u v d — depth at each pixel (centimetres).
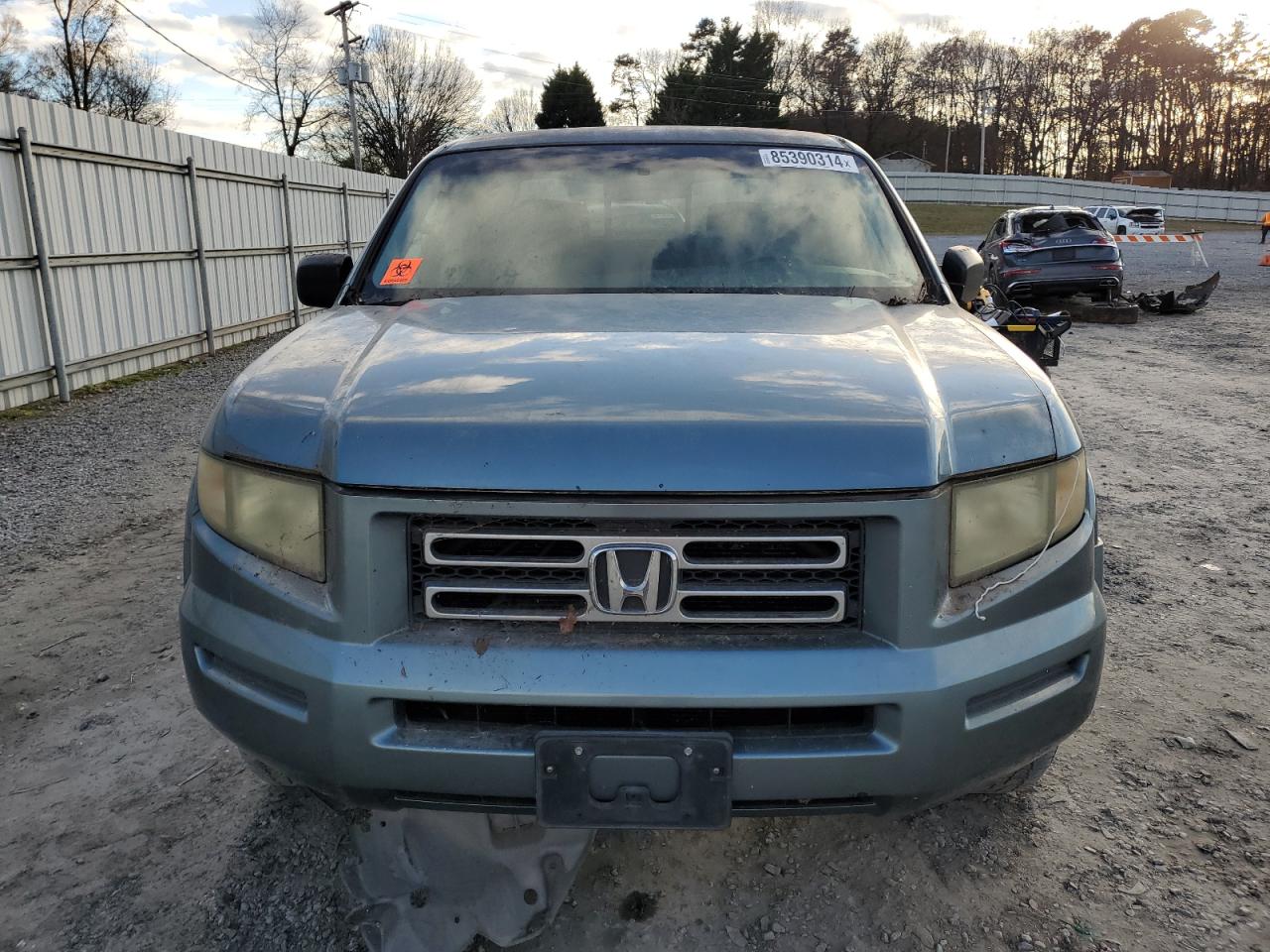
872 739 169
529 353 198
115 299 998
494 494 165
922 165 8862
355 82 4453
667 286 262
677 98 7300
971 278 296
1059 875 228
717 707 164
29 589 421
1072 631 184
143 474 625
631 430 166
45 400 888
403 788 172
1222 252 3231
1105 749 283
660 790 167
